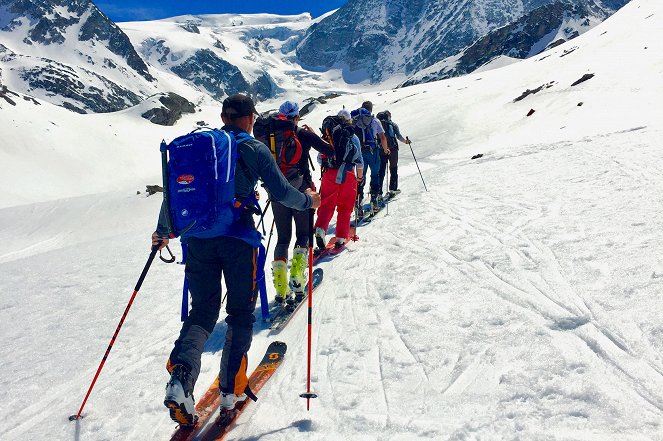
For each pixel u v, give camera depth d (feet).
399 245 24.00
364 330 15.20
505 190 32.48
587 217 22.06
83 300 22.76
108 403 13.08
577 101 93.04
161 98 344.28
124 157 263.70
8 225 142.10
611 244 17.99
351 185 24.89
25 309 22.27
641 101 75.82
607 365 10.90
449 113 134.82
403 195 39.01
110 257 32.50
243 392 11.37
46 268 31.12
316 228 24.54
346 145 24.35
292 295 18.43
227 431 11.08
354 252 24.23
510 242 20.89
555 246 19.13
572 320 13.04
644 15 167.12
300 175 18.49
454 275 18.39
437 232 25.13
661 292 13.50
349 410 11.18
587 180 29.91
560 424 9.30
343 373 12.87
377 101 225.15
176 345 10.62
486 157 54.49
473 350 12.69
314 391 12.26
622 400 9.66
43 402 13.60
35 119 258.37
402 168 88.84
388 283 18.88
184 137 10.77
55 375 15.17
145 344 17.01
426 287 17.72
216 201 10.55
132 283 24.84
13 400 13.82
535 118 99.30
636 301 13.35
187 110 357.00
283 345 14.82
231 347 11.24
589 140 47.88
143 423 12.01
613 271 15.62
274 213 18.81
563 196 27.17
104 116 318.24
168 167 10.61
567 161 38.45
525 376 11.08
